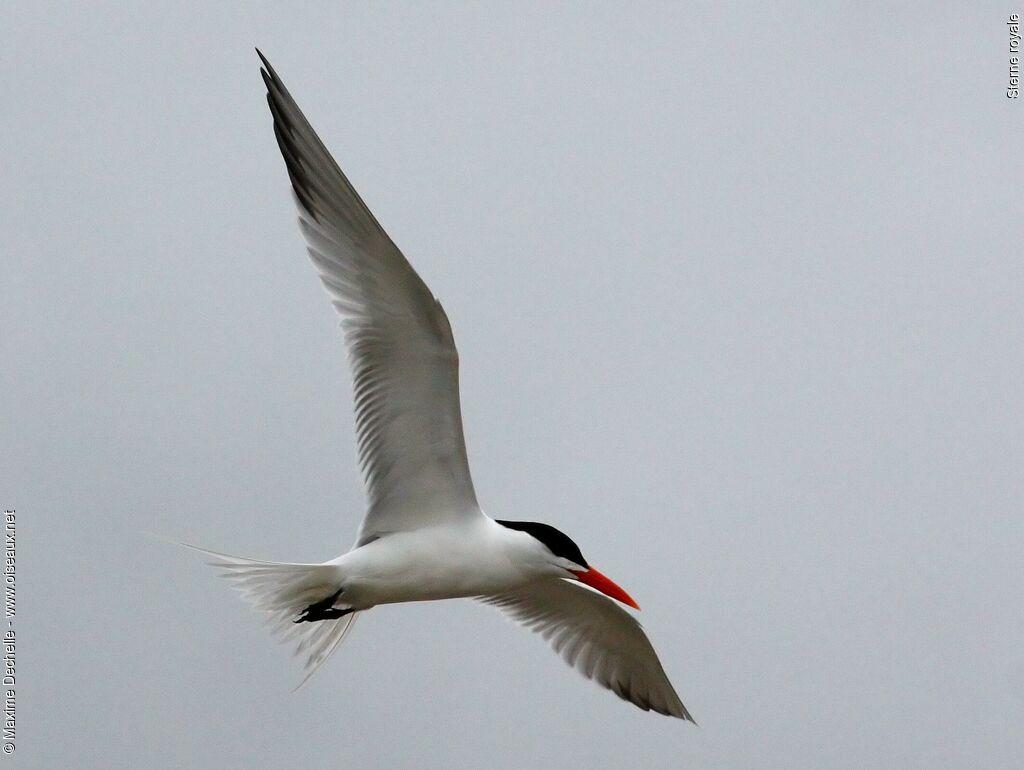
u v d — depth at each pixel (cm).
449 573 1155
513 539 1178
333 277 1066
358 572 1138
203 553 1143
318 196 1034
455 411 1105
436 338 1064
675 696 1380
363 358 1091
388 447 1131
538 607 1370
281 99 995
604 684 1404
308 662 1199
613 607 1308
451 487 1151
